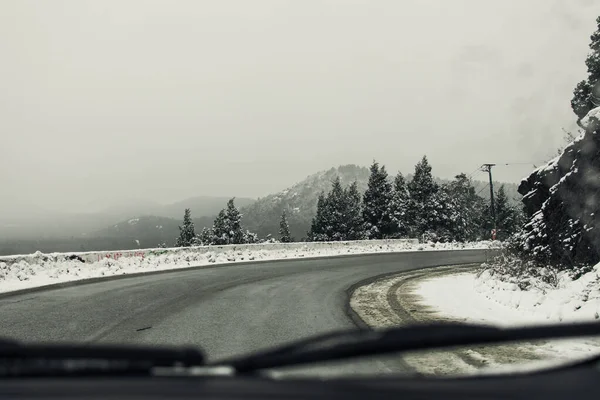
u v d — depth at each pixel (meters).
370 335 2.12
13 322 8.25
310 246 32.06
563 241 11.44
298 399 1.49
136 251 21.28
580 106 15.43
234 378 1.74
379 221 64.69
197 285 13.95
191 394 1.51
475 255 29.52
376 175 65.88
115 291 12.54
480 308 9.77
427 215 61.06
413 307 10.00
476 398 1.57
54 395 1.47
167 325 7.94
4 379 1.65
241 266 21.25
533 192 14.52
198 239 79.56
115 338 6.97
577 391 1.70
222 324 8.03
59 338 6.99
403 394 1.59
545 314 8.28
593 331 2.29
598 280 8.72
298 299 11.12
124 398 1.45
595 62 15.15
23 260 16.20
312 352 2.04
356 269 19.78
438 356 5.53
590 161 10.73
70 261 18.03
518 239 14.55
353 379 1.78
